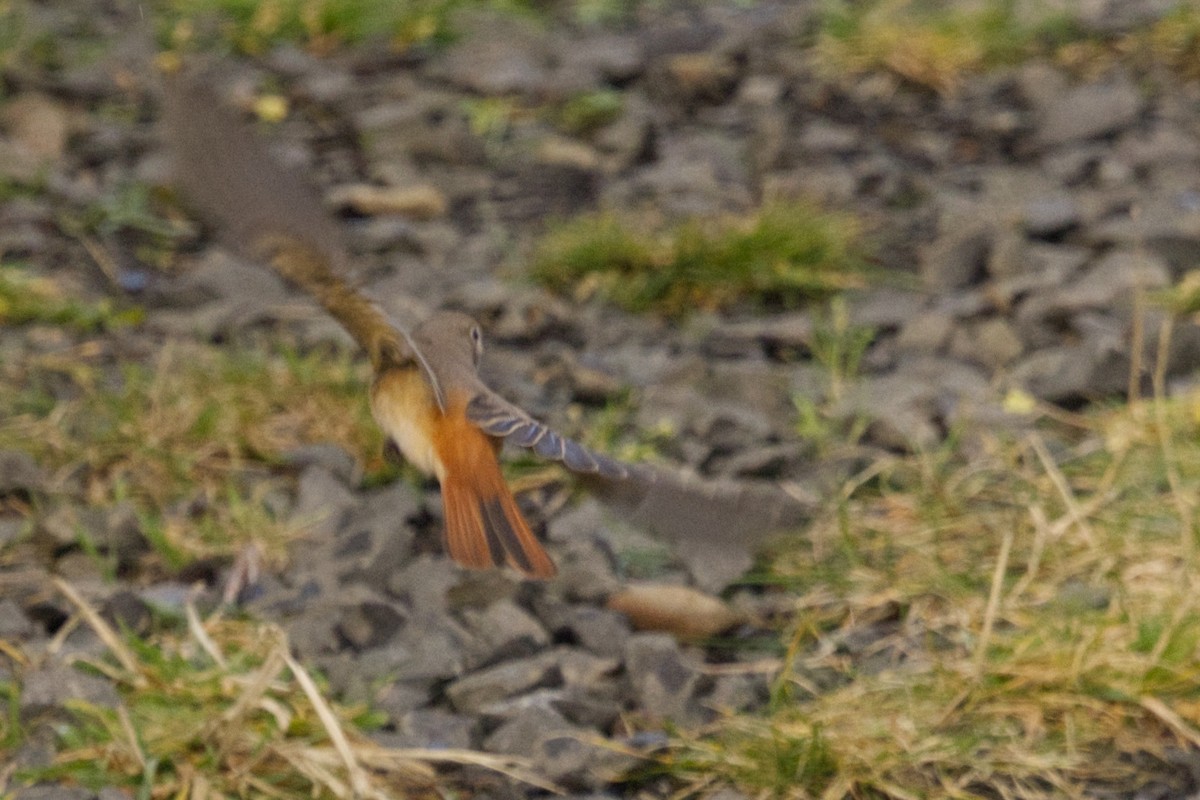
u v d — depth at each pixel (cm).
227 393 1088
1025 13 1858
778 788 757
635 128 1623
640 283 1309
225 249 1345
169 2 1889
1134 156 1552
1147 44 1800
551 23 1984
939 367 1183
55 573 927
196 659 837
